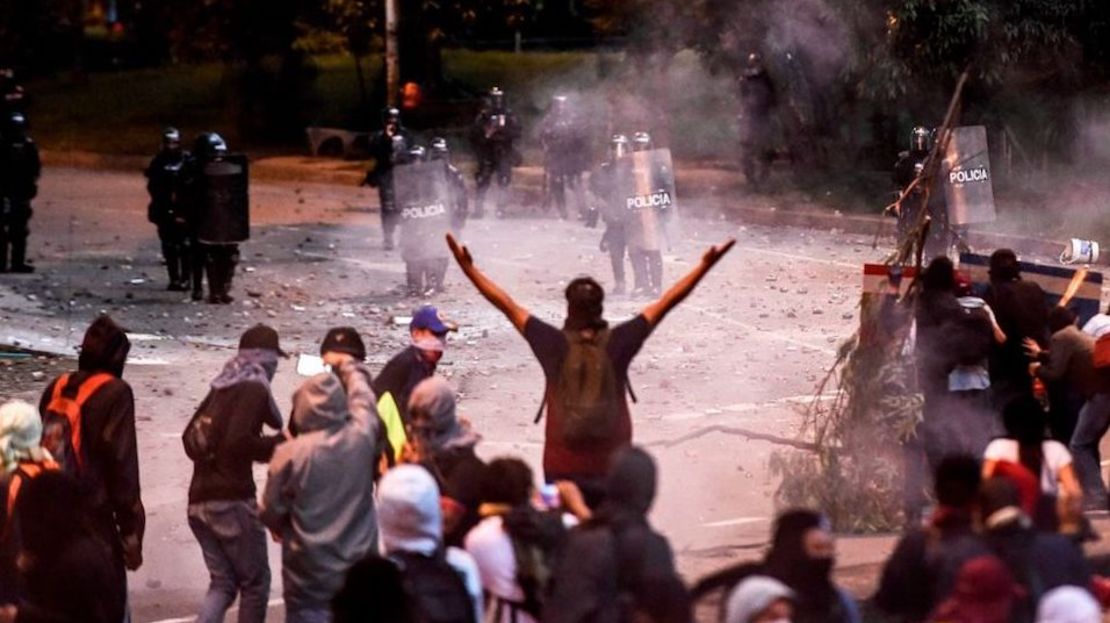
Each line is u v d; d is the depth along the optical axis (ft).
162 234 183.73
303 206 270.26
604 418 66.39
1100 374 92.89
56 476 58.29
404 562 53.11
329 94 383.24
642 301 173.27
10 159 193.16
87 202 274.57
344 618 47.16
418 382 73.05
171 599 84.12
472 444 65.46
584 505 63.00
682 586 49.08
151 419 122.31
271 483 66.08
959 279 94.73
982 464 64.23
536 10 379.96
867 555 84.58
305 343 154.30
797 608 47.85
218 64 447.42
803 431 97.14
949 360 90.02
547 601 52.90
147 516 98.53
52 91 434.30
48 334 156.97
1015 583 51.93
